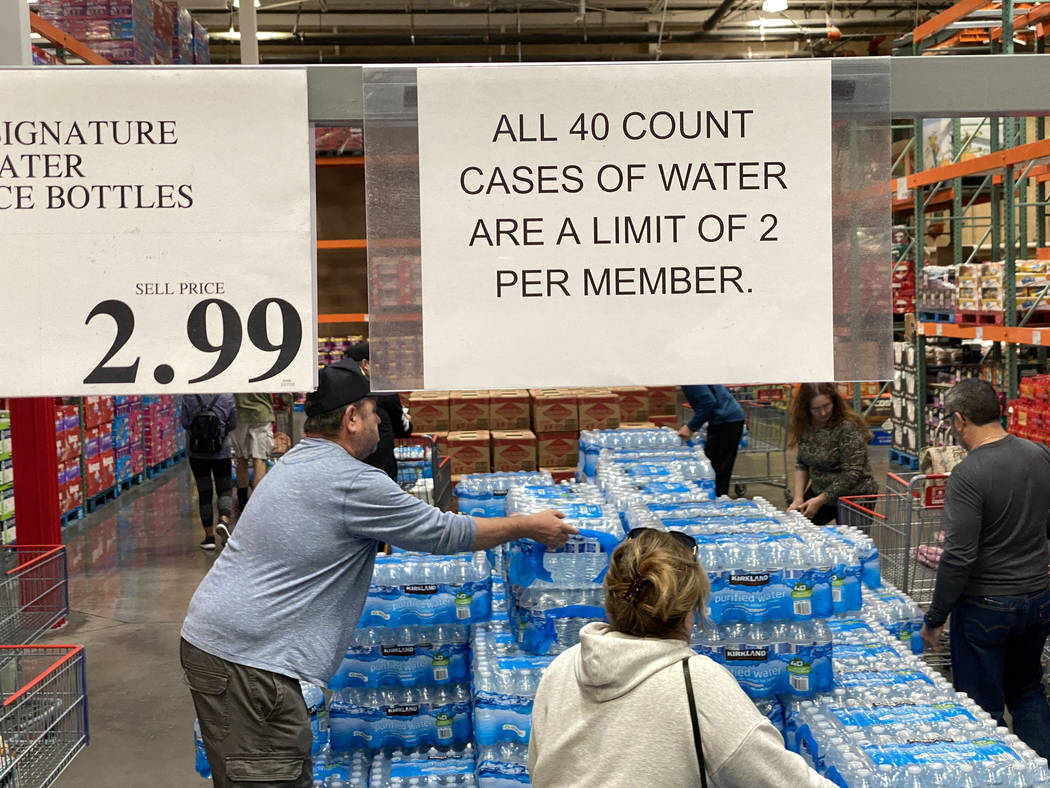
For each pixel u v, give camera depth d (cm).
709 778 180
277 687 244
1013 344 776
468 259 170
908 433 1088
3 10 187
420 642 316
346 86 170
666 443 485
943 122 921
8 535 825
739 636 275
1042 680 400
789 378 172
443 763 309
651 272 171
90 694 554
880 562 489
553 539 257
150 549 872
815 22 1839
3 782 311
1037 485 359
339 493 248
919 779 234
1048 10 863
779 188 170
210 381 172
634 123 169
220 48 1805
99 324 171
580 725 186
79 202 169
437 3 1794
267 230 171
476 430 918
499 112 168
